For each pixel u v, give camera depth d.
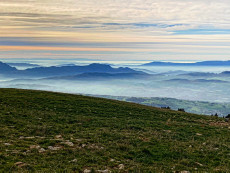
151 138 23.78
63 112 35.53
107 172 14.43
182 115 44.75
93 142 21.14
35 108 36.47
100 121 30.88
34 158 15.81
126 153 18.89
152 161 17.47
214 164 17.78
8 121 26.16
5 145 17.61
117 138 22.95
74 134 23.19
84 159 16.55
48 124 26.67
